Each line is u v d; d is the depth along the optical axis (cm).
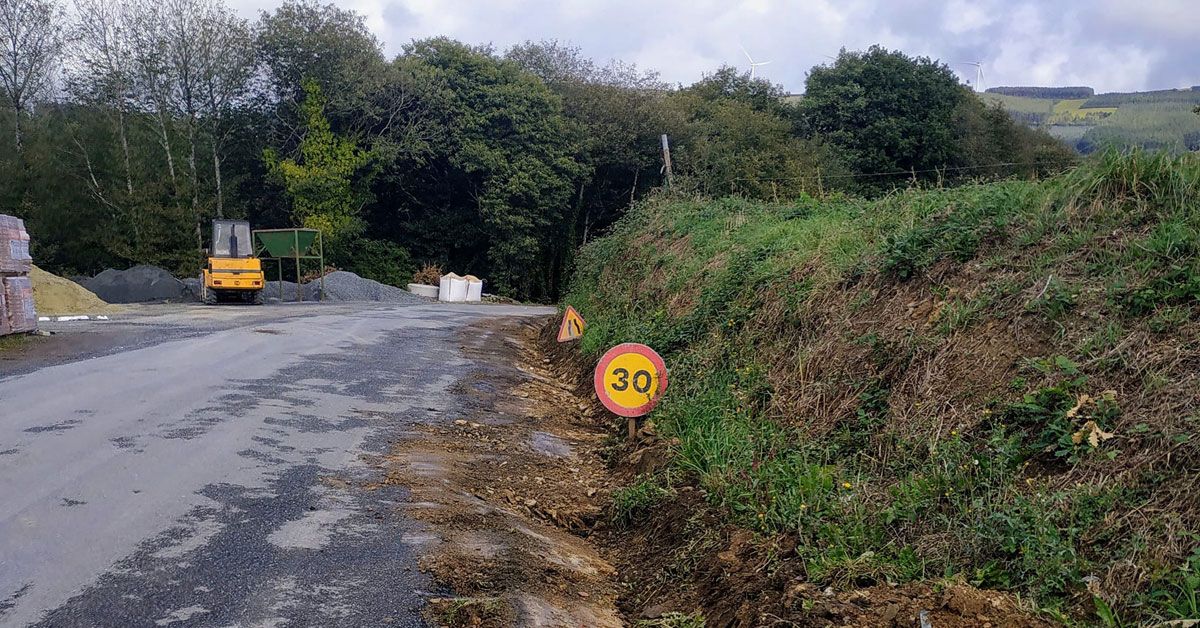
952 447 564
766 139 4412
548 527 701
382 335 1712
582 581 591
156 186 4050
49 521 567
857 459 646
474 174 4741
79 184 4247
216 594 476
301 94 4619
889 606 439
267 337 1552
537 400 1198
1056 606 418
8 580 479
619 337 1327
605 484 825
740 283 1085
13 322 1454
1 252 1443
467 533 613
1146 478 454
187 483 660
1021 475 516
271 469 713
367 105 4469
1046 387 551
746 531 590
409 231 4934
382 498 664
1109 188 703
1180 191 650
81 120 4316
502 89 4666
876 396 682
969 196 871
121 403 916
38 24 4006
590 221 5344
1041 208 737
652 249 1630
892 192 1118
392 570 527
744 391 846
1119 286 585
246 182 4750
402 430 901
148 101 4175
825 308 845
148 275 3384
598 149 4969
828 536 538
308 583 499
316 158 4403
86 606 453
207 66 4150
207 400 952
